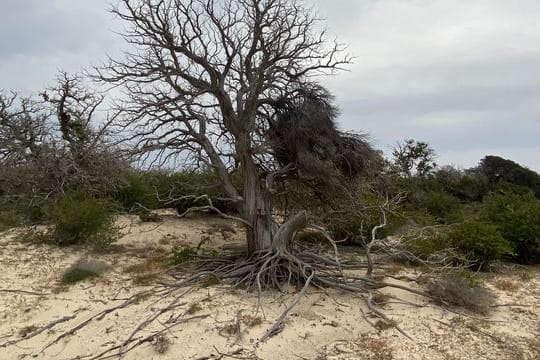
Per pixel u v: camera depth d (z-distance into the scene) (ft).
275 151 36.88
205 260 37.83
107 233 41.91
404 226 49.73
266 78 35.14
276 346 25.68
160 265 37.88
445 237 43.60
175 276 35.32
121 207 54.44
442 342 26.91
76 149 52.21
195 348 25.30
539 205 49.32
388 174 48.52
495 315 30.99
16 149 54.60
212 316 28.19
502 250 41.50
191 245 45.32
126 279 34.71
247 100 35.65
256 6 34.53
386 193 46.73
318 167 34.78
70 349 25.61
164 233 49.37
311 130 34.68
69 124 59.77
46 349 25.71
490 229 43.91
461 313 30.76
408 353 25.61
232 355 24.85
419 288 34.63
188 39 35.01
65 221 40.73
